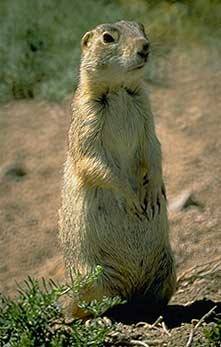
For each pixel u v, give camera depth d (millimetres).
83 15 18844
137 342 9891
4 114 16906
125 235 10828
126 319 10836
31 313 9648
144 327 10305
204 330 9953
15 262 13727
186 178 14680
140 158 10938
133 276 11000
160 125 16078
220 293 11602
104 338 9781
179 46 18406
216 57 18000
